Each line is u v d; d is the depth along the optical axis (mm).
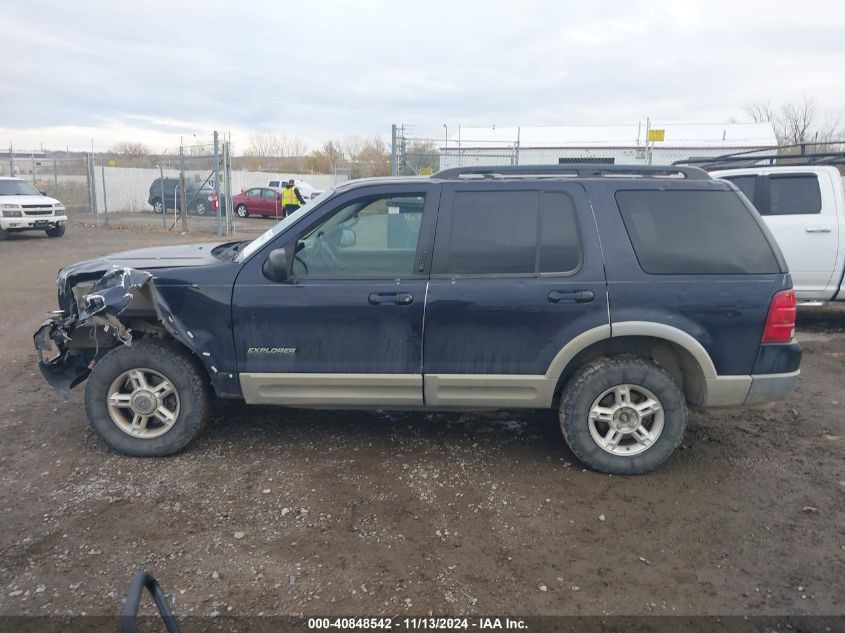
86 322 4277
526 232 4242
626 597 3090
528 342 4191
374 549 3455
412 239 4332
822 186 8141
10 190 20234
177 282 4320
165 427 4469
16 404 5555
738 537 3602
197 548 3449
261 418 5223
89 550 3420
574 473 4332
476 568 3303
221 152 22016
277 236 4367
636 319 4109
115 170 31359
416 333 4230
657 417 4250
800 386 6289
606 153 23281
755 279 4137
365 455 4574
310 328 4277
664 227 4215
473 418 5281
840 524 3738
